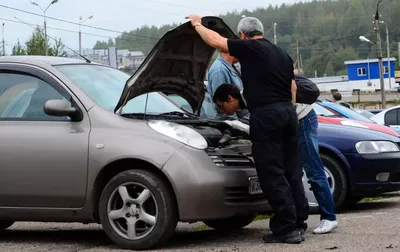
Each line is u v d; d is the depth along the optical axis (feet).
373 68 278.05
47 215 21.02
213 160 19.81
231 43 20.04
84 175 20.31
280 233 20.26
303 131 22.11
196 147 19.76
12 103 21.85
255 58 19.99
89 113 20.72
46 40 142.92
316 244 19.95
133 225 19.84
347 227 23.16
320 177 22.20
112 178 20.10
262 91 19.98
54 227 25.88
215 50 22.24
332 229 22.07
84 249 20.53
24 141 20.98
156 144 19.67
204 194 19.34
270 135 19.94
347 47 383.24
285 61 20.35
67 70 22.11
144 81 21.11
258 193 20.97
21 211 21.22
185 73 22.45
